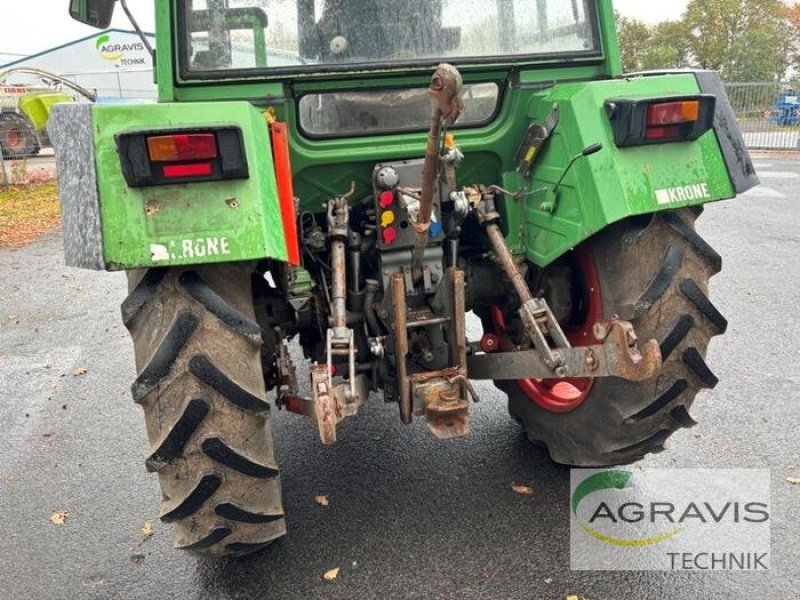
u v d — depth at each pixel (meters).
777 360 4.50
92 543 2.97
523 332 3.08
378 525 2.96
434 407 2.52
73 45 25.67
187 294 2.14
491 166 2.90
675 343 2.48
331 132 2.66
